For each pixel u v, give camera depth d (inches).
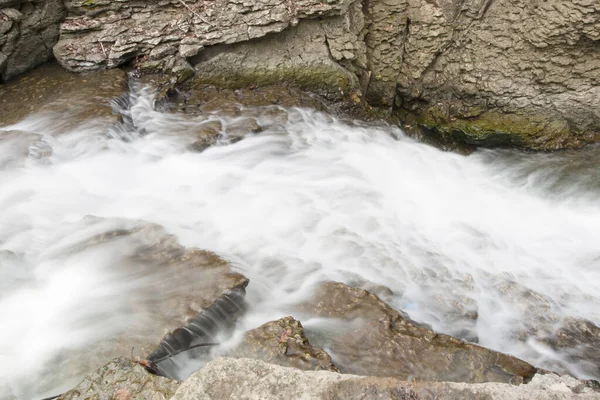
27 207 178.9
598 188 260.2
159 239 159.3
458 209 229.9
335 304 149.6
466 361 133.7
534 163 283.9
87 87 245.0
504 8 278.1
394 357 134.6
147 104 245.9
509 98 290.8
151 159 212.4
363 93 303.9
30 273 152.4
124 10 261.3
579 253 212.4
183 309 135.4
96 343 127.9
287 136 239.3
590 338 161.0
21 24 253.6
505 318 166.7
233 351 132.2
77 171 197.3
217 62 269.6
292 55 276.4
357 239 183.8
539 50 276.1
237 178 208.2
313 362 125.8
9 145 200.8
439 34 289.6
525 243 215.0
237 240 173.2
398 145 280.5
